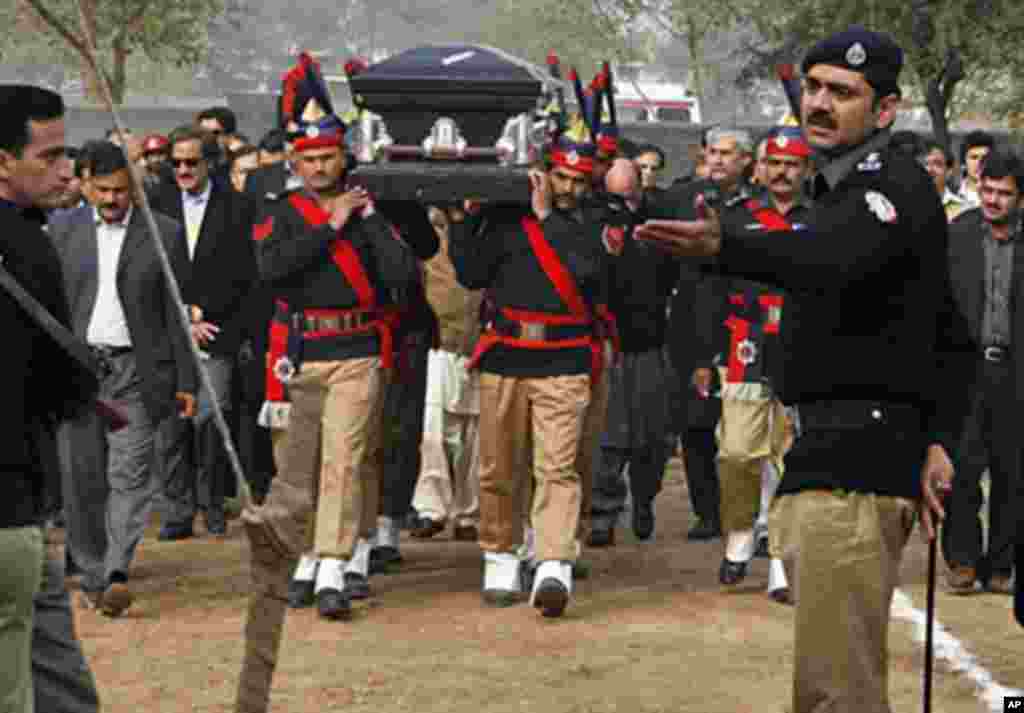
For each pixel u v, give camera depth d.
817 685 8.48
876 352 8.34
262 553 8.26
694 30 55.12
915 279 8.32
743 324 15.36
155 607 14.96
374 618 14.47
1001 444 15.66
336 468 14.36
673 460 25.12
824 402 8.45
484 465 14.91
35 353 8.74
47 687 9.32
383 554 16.39
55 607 9.34
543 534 14.48
